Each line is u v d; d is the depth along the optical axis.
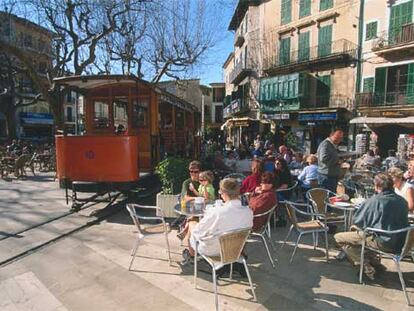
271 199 5.11
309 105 27.95
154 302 3.96
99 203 8.78
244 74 34.94
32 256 5.33
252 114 34.28
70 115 35.41
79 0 14.38
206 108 60.34
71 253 5.44
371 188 7.14
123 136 7.23
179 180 7.24
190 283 4.43
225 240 3.78
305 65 27.67
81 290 4.25
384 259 5.29
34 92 31.11
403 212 4.25
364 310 3.80
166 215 6.85
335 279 4.58
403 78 21.86
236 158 13.43
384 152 22.41
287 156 12.80
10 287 4.32
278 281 4.51
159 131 9.95
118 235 6.32
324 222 5.89
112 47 16.80
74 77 8.23
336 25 25.89
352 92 24.94
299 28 28.77
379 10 23.08
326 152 6.74
